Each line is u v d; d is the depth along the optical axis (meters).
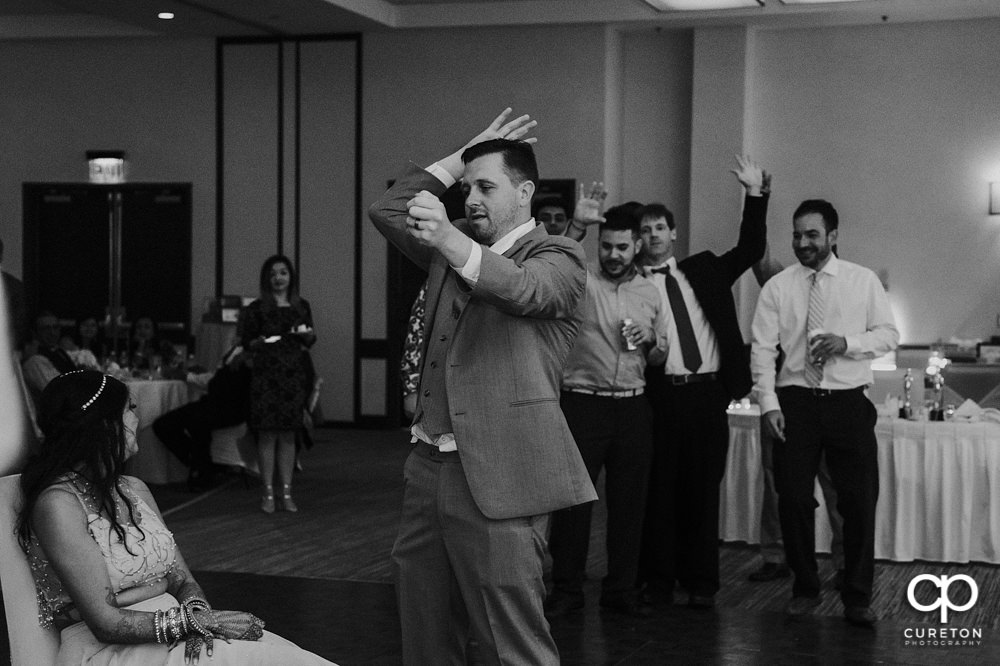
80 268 13.29
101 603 2.65
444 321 2.87
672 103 12.05
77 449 2.73
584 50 11.91
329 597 5.51
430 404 2.83
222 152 12.93
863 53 11.55
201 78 12.95
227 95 12.89
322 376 12.82
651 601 5.28
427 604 2.92
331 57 12.63
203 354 11.12
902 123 11.47
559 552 5.16
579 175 11.96
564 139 11.98
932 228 11.43
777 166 11.80
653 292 5.03
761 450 6.60
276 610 5.25
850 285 5.07
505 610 2.76
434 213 2.49
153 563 2.82
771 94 11.80
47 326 7.97
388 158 12.51
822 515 6.54
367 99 12.54
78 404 2.75
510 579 2.75
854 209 11.62
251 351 7.85
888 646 4.66
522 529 2.76
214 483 8.87
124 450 2.82
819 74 11.66
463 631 2.99
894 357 9.48
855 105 11.59
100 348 13.17
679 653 4.53
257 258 12.90
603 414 4.96
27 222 13.27
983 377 9.64
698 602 5.21
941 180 11.40
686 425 5.13
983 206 11.28
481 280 2.55
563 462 2.77
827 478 5.95
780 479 5.08
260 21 12.05
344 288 12.73
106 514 2.76
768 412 5.06
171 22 12.20
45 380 7.38
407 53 12.41
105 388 2.79
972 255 11.33
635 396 5.01
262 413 7.77
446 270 2.94
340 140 12.64
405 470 2.94
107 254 13.23
